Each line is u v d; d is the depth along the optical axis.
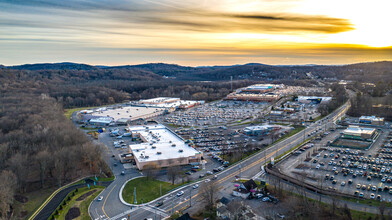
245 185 190.50
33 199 189.88
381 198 177.38
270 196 183.25
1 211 165.12
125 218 164.12
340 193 183.00
